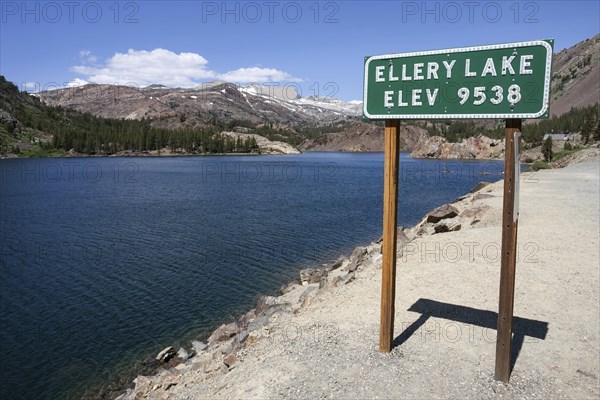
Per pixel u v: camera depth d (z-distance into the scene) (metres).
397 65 7.00
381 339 7.64
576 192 30.64
